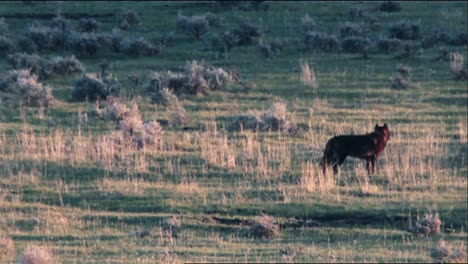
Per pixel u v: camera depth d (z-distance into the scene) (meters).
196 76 92.12
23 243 53.53
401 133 78.12
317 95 91.12
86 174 66.88
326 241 54.12
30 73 98.06
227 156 69.88
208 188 63.72
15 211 60.06
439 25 119.25
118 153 70.44
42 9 127.12
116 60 107.19
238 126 79.00
